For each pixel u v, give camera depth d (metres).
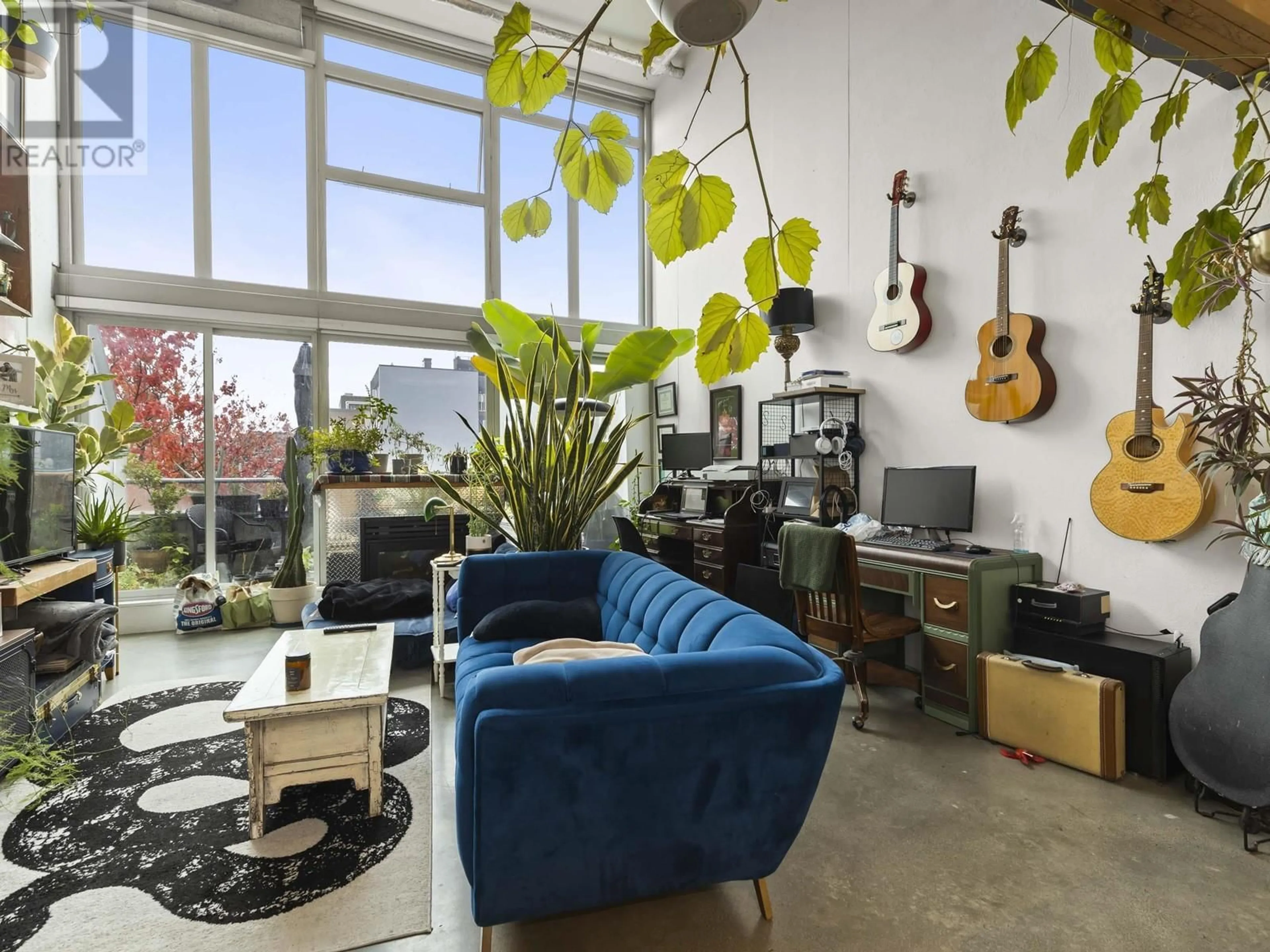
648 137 6.60
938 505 3.36
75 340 3.87
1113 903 1.77
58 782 2.40
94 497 4.37
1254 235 1.08
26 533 3.02
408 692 3.42
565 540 3.33
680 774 1.47
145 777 2.49
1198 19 0.74
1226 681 2.21
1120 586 2.76
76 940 1.62
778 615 3.71
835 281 4.20
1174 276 1.18
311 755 2.13
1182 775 2.48
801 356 4.49
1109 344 2.79
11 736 2.39
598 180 0.60
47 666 2.80
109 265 4.70
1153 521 2.54
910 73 3.67
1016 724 2.72
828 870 1.91
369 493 5.23
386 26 5.47
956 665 2.97
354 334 5.41
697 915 1.72
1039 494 3.06
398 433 5.48
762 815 1.55
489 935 1.49
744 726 1.48
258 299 5.05
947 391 3.48
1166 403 2.61
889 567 3.27
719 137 5.41
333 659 2.53
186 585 4.65
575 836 1.44
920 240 3.61
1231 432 2.06
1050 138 3.00
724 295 0.60
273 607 4.85
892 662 3.72
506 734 1.35
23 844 2.04
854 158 4.05
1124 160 2.73
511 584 3.04
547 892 1.46
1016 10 3.12
